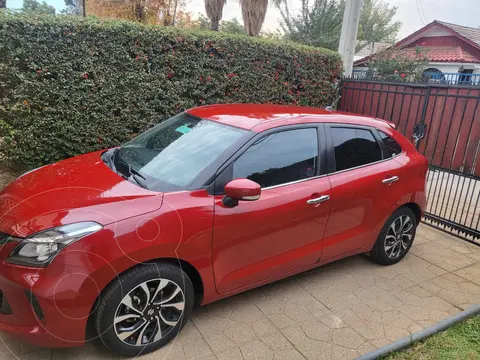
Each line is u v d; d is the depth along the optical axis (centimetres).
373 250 398
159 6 1350
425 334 294
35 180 291
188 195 266
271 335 288
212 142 305
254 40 683
